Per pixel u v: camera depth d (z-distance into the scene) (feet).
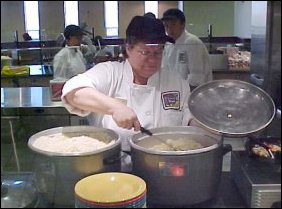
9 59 4.37
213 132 3.83
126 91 4.44
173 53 4.42
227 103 4.15
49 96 4.36
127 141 4.00
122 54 4.57
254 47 4.21
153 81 4.46
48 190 3.63
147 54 4.37
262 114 3.99
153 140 4.05
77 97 4.13
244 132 3.79
